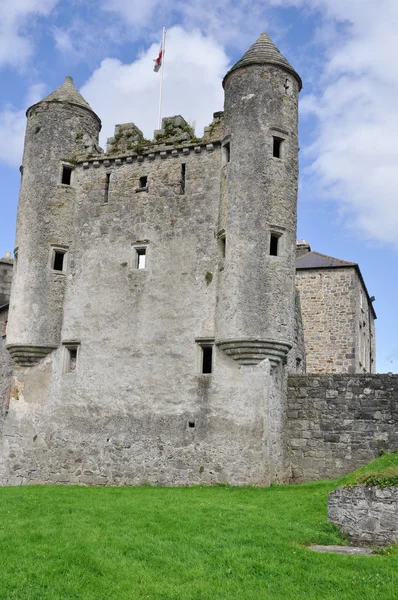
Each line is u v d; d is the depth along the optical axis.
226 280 19.50
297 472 19.30
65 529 11.55
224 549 10.34
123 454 20.03
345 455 18.91
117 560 9.77
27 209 23.00
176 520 12.26
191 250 20.89
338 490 11.81
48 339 21.86
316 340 29.94
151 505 14.02
